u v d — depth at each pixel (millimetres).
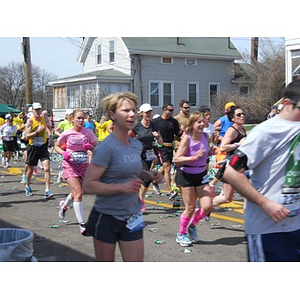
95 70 37875
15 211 9617
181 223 6965
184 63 35875
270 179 3598
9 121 18016
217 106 32469
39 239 7320
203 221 8508
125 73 34531
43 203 10508
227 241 7191
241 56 35938
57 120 39750
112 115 4156
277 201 3600
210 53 36469
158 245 6961
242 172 3578
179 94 35812
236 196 10977
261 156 3553
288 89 3555
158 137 9078
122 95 4156
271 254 3609
